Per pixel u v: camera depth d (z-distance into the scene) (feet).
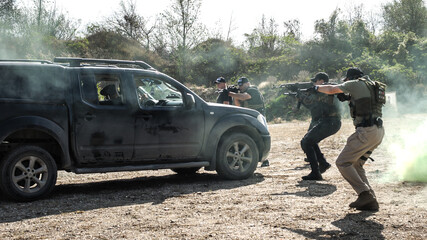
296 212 15.31
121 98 20.63
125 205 17.46
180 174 26.37
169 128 21.50
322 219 14.26
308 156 22.35
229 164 23.13
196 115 22.26
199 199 18.22
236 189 20.35
